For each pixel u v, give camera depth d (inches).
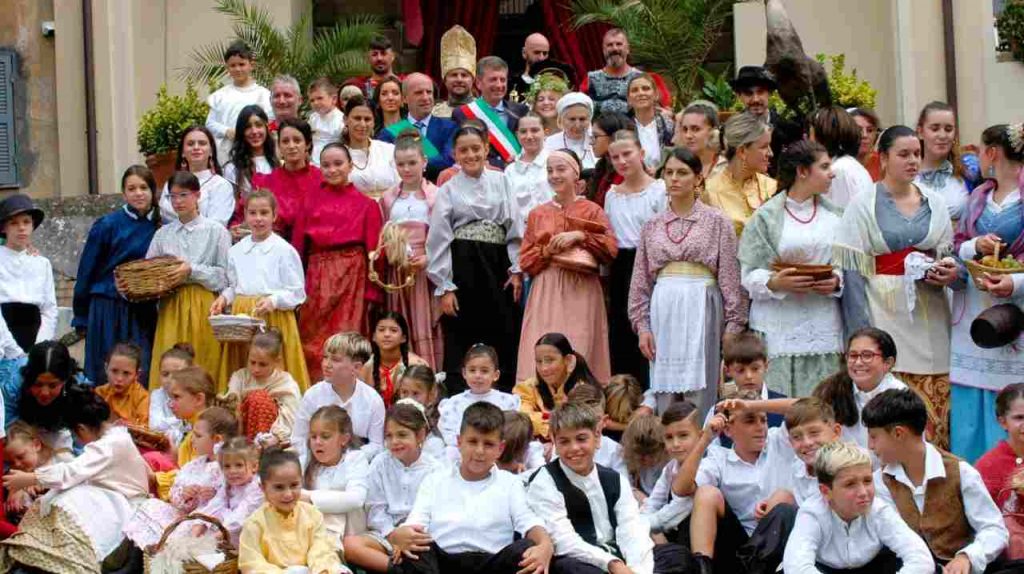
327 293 530.3
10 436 459.8
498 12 840.3
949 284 453.7
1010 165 456.8
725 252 485.1
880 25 724.0
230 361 517.3
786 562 387.5
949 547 396.2
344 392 469.7
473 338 527.2
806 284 458.0
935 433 462.3
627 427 454.9
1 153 743.1
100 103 733.9
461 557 409.1
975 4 690.8
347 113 572.7
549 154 529.0
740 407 421.7
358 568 422.6
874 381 426.9
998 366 445.4
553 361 477.4
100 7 734.5
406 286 526.9
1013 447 405.1
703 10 667.4
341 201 538.6
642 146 569.6
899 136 461.7
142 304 539.5
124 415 503.2
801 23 730.2
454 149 533.3
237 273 522.0
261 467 412.8
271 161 581.3
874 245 463.5
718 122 548.4
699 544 413.7
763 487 421.4
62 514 434.9
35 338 534.3
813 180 468.1
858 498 382.6
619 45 634.2
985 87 690.2
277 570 404.8
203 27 741.3
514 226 530.9
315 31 826.8
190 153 564.4
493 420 415.2
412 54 839.7
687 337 483.2
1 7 746.2
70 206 636.7
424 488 420.2
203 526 419.8
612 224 518.9
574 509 410.9
